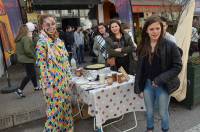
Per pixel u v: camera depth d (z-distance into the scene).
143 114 4.26
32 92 5.69
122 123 3.95
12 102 5.06
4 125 4.04
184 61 4.11
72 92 3.61
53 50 2.96
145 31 2.80
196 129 3.62
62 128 3.27
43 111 4.49
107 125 3.88
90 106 3.19
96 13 12.71
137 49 2.93
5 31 5.86
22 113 4.41
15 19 6.31
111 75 3.33
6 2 5.98
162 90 2.85
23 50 5.37
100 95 3.09
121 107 3.33
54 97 3.04
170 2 5.92
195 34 8.53
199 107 4.46
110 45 4.11
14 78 7.44
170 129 3.66
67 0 10.79
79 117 4.15
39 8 10.88
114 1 9.79
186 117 4.05
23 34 5.39
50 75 2.95
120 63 4.10
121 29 4.14
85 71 3.74
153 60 2.78
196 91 4.29
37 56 2.94
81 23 13.51
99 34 4.86
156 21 2.67
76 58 10.49
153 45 2.79
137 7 11.41
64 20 13.17
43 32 2.97
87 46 12.30
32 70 5.52
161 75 2.69
